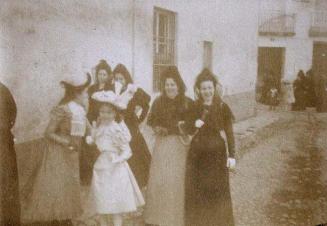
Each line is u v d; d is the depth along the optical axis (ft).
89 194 9.72
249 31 13.91
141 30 10.96
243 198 10.94
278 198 10.96
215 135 9.39
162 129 9.73
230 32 13.19
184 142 9.71
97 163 9.68
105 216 9.79
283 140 13.57
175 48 11.84
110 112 9.62
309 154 13.04
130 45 10.89
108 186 9.49
